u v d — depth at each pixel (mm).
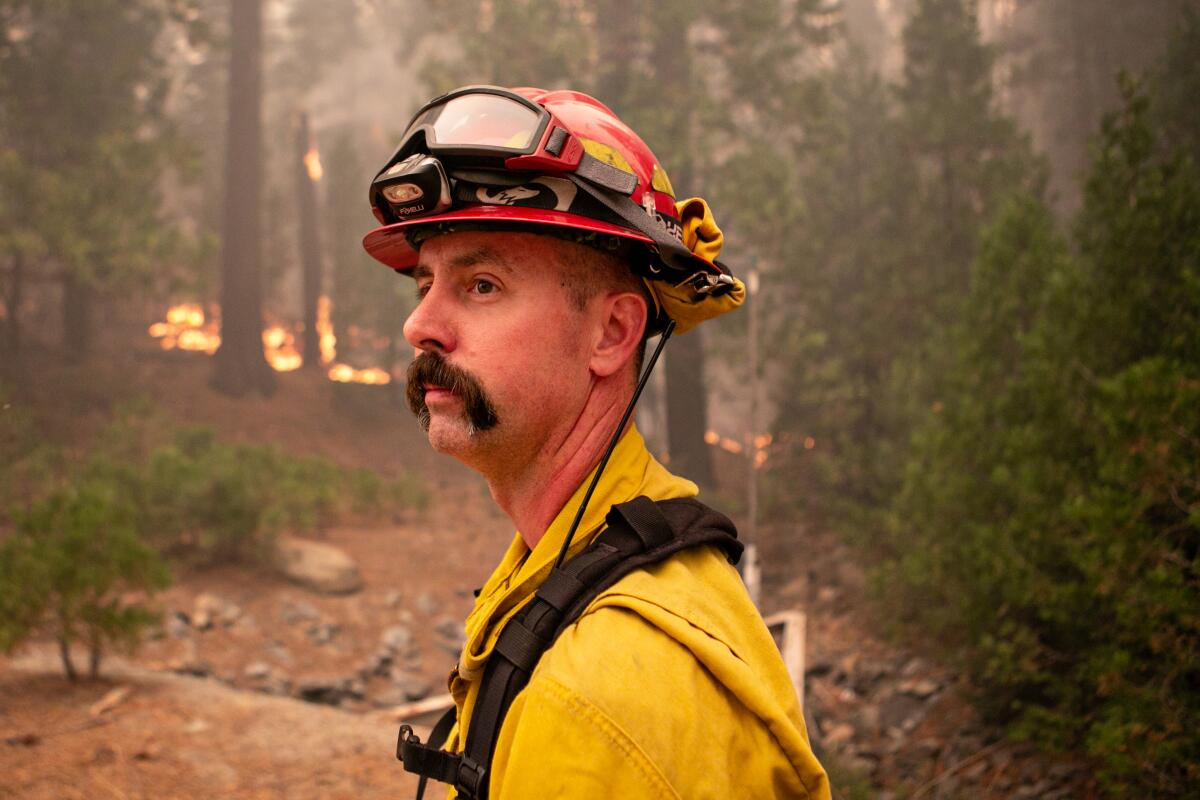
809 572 10367
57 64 16734
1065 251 6887
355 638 9172
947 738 6316
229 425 17609
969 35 12359
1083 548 4988
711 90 17531
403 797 4496
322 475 12695
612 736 665
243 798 4371
